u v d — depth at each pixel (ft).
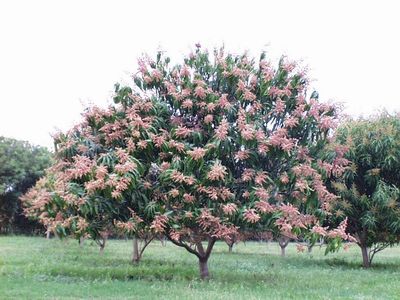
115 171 32.32
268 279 40.14
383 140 53.47
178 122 37.29
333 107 38.11
